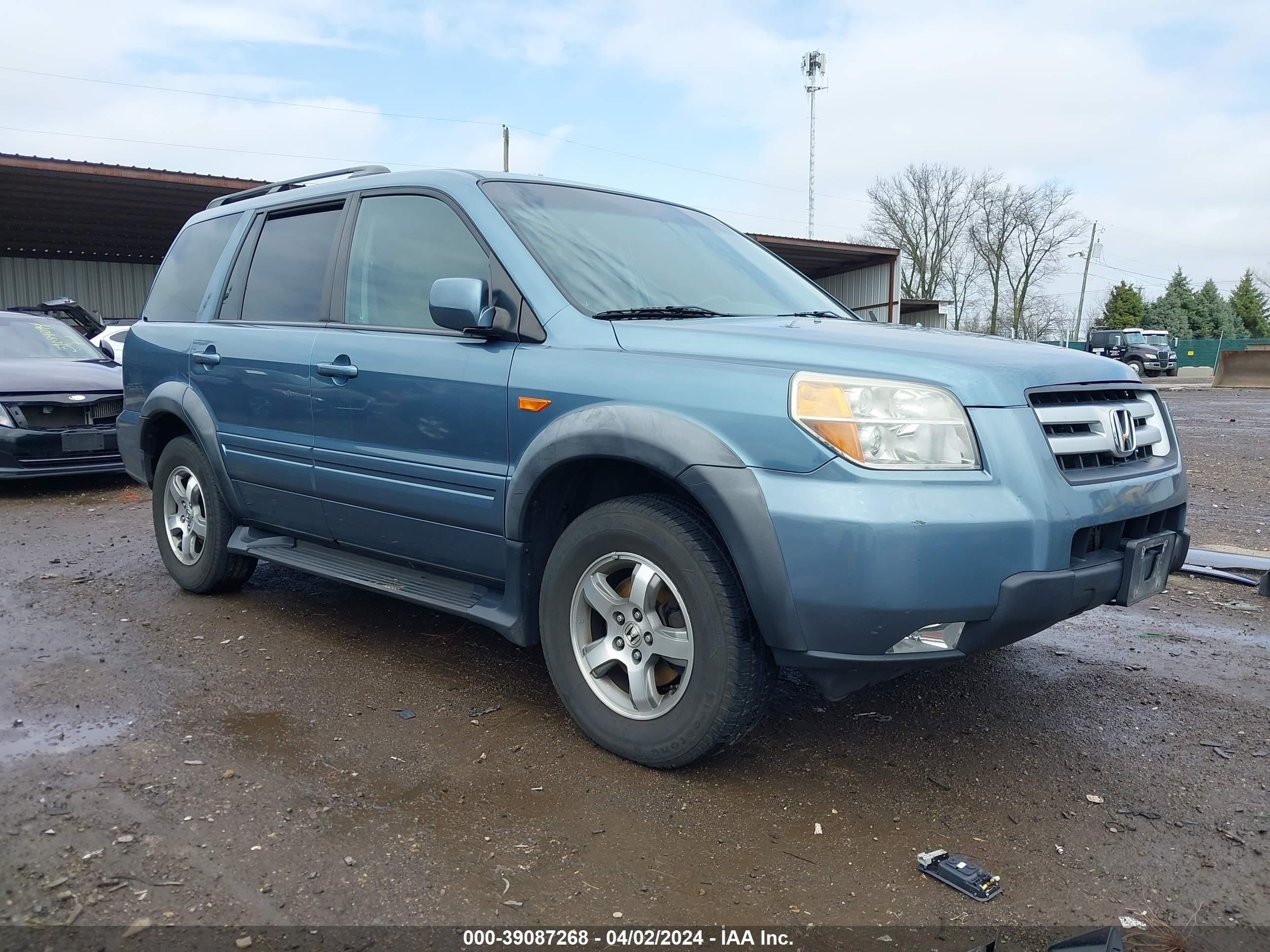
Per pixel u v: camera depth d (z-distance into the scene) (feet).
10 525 21.54
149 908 7.07
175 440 15.38
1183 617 15.25
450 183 11.68
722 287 12.09
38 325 29.81
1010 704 11.54
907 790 9.29
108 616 14.39
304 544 13.82
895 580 7.86
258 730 10.31
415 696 11.37
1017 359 9.07
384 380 11.40
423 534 11.31
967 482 8.13
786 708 11.31
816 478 8.09
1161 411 10.57
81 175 60.85
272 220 14.39
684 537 8.87
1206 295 252.62
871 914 7.26
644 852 8.04
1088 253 211.41
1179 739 10.57
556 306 10.23
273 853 7.85
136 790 8.86
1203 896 7.60
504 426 10.16
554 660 10.10
